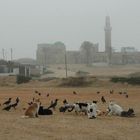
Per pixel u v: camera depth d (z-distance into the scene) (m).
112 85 106.12
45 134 23.58
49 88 101.25
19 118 32.25
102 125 27.81
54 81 115.62
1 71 179.88
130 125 27.84
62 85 111.06
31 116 32.84
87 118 32.12
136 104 48.00
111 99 57.94
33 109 33.09
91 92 79.38
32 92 79.31
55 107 41.12
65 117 32.84
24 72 181.62
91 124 28.34
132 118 32.28
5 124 28.20
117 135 23.30
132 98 60.59
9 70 181.62
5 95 68.12
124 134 23.70
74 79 113.12
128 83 106.94
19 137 22.44
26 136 22.81
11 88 101.81
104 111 36.16
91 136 22.86
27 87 107.69
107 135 23.27
